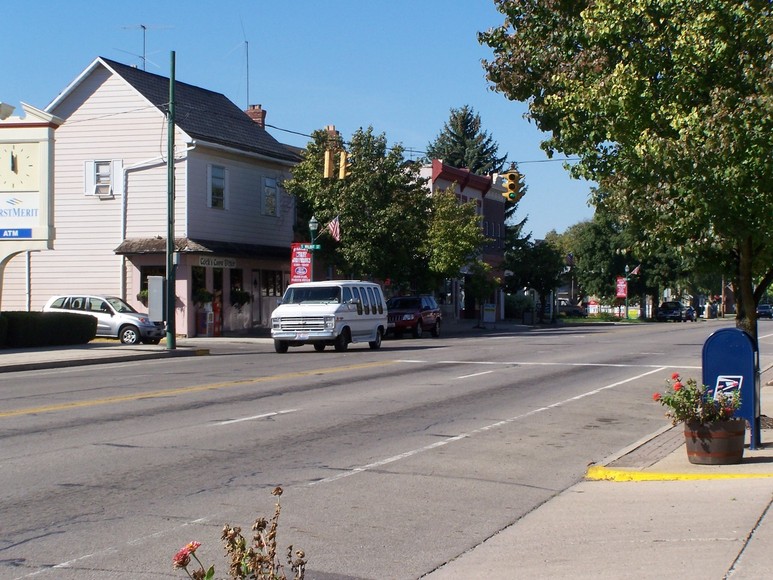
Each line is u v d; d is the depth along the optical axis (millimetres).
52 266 38250
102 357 26250
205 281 37625
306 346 33406
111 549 7348
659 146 11812
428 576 6805
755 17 12219
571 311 80250
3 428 13289
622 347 32250
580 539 7688
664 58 13172
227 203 39188
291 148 49188
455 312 61656
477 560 7184
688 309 75438
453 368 23328
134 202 37375
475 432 13383
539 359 26453
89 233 37906
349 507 8852
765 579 6320
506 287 66188
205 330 36906
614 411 15781
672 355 28297
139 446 11883
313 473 10367
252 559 4391
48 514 8445
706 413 10484
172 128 29578
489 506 8984
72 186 38031
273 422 13992
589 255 77500
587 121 14219
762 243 12516
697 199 11680
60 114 38219
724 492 9141
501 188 68188
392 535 7906
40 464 10680
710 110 11914
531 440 12820
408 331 39656
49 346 30406
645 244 13086
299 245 35719
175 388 18562
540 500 9281
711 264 13898
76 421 13984
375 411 15305
